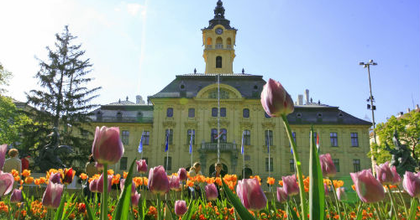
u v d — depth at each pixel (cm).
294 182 315
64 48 3697
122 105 5041
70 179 392
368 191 186
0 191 205
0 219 381
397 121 3366
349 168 4628
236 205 165
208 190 411
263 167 4378
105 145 161
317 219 144
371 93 3459
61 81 3603
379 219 244
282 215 479
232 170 4259
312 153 152
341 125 4769
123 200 165
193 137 4453
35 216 475
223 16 5922
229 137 4431
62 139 3497
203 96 4562
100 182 299
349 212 477
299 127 4731
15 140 3431
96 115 4900
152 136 4712
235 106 4538
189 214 264
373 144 3503
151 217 419
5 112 3341
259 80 4775
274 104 160
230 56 5566
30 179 502
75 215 447
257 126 4509
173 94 4603
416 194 225
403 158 1291
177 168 4341
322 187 148
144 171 421
